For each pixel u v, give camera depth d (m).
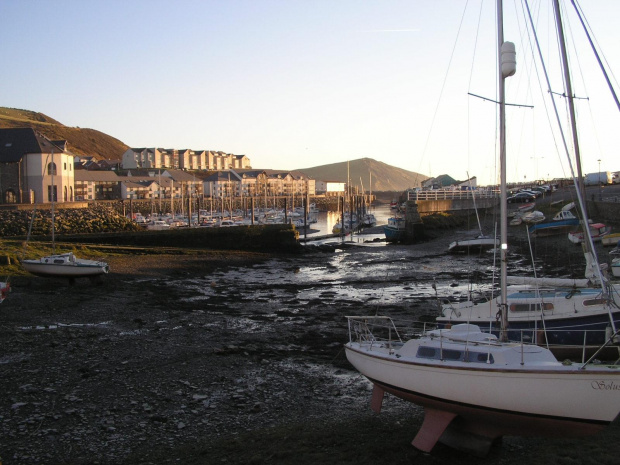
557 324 17.08
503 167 12.57
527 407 10.59
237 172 192.38
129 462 11.96
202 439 13.27
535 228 55.00
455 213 79.25
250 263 51.00
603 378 9.99
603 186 82.56
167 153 197.50
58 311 27.03
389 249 60.34
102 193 135.38
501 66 12.34
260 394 16.45
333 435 13.10
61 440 13.08
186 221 101.50
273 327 25.30
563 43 16.25
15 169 80.94
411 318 26.59
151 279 39.56
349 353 14.12
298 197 187.00
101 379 17.39
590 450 11.42
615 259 30.61
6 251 41.47
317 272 45.47
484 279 37.84
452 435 12.13
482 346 11.65
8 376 17.39
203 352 20.78
